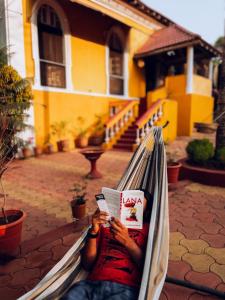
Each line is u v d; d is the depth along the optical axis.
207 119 14.84
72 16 11.06
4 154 3.60
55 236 3.62
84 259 2.08
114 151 10.71
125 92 14.17
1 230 2.93
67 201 5.14
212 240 3.44
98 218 2.03
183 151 9.55
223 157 6.07
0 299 2.49
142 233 2.07
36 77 10.02
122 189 2.58
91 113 12.45
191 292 2.47
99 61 12.56
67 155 10.09
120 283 1.88
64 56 11.09
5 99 7.69
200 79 13.81
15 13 9.11
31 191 5.84
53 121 10.82
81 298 1.80
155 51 13.28
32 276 2.82
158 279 1.83
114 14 11.71
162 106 11.62
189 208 4.55
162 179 2.43
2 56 8.73
